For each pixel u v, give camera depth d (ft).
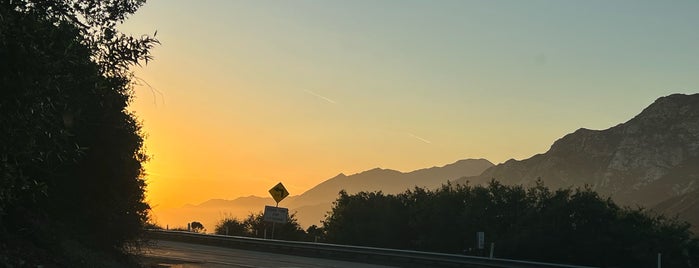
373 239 152.05
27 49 19.06
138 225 57.26
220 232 159.43
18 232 36.68
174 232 137.49
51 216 45.62
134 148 53.21
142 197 57.21
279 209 132.05
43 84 19.69
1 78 18.62
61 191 46.96
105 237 53.21
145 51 26.84
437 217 142.31
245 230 157.38
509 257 121.90
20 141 19.79
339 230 160.56
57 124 22.48
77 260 39.29
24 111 19.36
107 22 26.32
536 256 120.16
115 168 50.24
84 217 50.19
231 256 95.86
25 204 38.96
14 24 19.12
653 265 113.19
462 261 93.91
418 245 142.31
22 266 31.53
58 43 20.81
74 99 23.98
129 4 26.48
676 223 124.06
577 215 122.62
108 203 51.85
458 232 138.10
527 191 140.97
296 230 159.74
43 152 22.06
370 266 90.38
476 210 137.59
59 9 23.16
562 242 119.14
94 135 47.44
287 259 96.89
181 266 71.61
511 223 133.49
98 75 24.76
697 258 117.80
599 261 116.78
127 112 51.16
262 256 101.60
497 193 139.95
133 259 59.72
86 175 49.19
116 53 26.40
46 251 37.22
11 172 20.76
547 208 127.65
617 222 120.98
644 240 116.37
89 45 24.70
